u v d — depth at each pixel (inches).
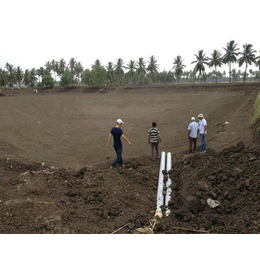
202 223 167.9
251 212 165.2
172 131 609.0
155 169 307.1
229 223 161.5
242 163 223.6
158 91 1849.2
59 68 3563.0
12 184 239.5
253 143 368.2
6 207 183.9
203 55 2202.3
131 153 423.8
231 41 2016.5
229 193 193.6
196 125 376.8
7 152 447.5
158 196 224.5
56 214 176.1
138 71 2859.3
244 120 529.0
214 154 261.9
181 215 180.1
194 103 1088.2
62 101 1401.3
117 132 305.0
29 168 313.9
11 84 3302.2
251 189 187.8
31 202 192.4
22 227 159.0
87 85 2893.7
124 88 2138.3
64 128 701.9
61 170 281.0
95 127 713.0
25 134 621.3
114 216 188.2
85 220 179.5
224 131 481.7
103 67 2687.0
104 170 276.8
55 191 225.5
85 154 433.1
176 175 265.0
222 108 824.3
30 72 3452.3
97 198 212.8
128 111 1042.1
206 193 193.5
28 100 1398.9
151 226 173.8
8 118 880.3
